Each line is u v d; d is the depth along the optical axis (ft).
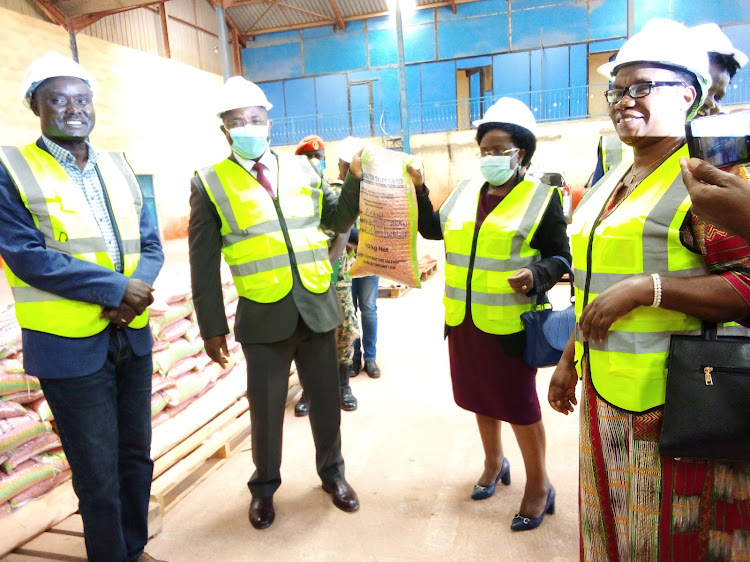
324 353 8.28
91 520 6.23
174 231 48.08
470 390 7.80
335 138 63.77
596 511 4.80
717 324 4.19
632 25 36.60
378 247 7.78
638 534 4.47
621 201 4.60
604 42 54.34
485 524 7.73
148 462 7.00
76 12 37.17
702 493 4.19
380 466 9.59
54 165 6.05
